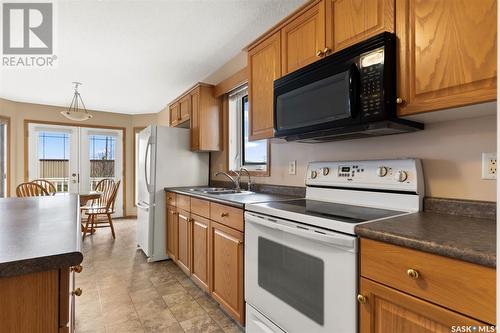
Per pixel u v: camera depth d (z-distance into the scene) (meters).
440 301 0.82
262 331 1.54
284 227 1.36
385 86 1.19
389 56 1.21
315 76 1.51
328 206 1.58
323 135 1.54
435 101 1.09
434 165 1.38
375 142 1.65
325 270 1.17
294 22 1.75
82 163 5.39
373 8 1.30
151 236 3.17
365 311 1.02
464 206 1.26
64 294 0.65
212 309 2.13
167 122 5.13
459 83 1.01
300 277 1.30
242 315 1.77
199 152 3.50
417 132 1.45
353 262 1.06
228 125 3.26
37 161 4.95
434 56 1.09
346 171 1.71
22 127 4.80
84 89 4.08
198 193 2.48
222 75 3.24
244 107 3.12
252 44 2.13
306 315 1.26
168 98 4.60
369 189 1.58
